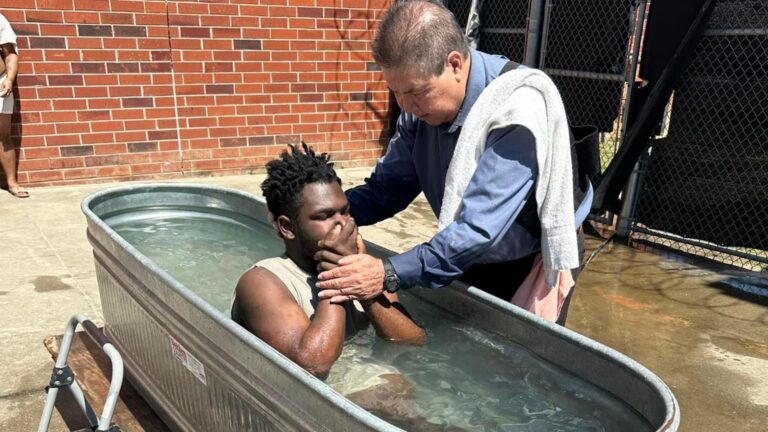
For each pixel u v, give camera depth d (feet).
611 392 5.07
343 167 23.38
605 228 17.90
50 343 9.25
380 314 6.35
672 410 4.16
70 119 18.75
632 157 16.21
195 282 8.91
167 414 7.28
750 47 14.43
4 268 13.29
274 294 5.96
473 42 20.30
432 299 7.06
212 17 19.79
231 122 21.01
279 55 21.11
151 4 18.86
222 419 5.96
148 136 19.93
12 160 17.89
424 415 5.40
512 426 5.17
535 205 6.41
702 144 15.80
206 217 10.68
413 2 5.86
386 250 7.45
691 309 12.75
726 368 10.50
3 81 17.02
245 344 5.05
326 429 4.39
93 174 19.51
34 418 8.43
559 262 6.23
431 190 7.31
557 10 17.97
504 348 6.08
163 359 7.03
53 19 17.79
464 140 6.17
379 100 23.29
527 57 18.34
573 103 18.26
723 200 15.69
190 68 19.93
